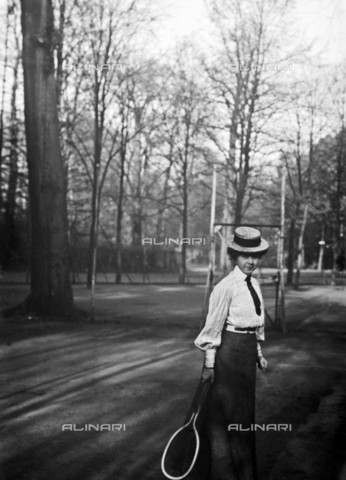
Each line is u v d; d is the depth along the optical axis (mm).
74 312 13094
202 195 36031
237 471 3746
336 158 27734
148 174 38406
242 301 3807
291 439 4918
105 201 39906
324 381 7184
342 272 32125
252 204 27484
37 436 4863
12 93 27547
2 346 9266
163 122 28500
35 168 13125
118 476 4035
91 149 33344
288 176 26703
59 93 22016
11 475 4039
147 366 7816
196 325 12156
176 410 5672
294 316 14727
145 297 19453
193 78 26609
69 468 4176
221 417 3793
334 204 27922
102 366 7781
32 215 13219
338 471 4227
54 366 7738
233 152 24219
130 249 34094
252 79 22516
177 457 3854
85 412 5582
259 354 4012
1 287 21094
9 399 6035
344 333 11562
